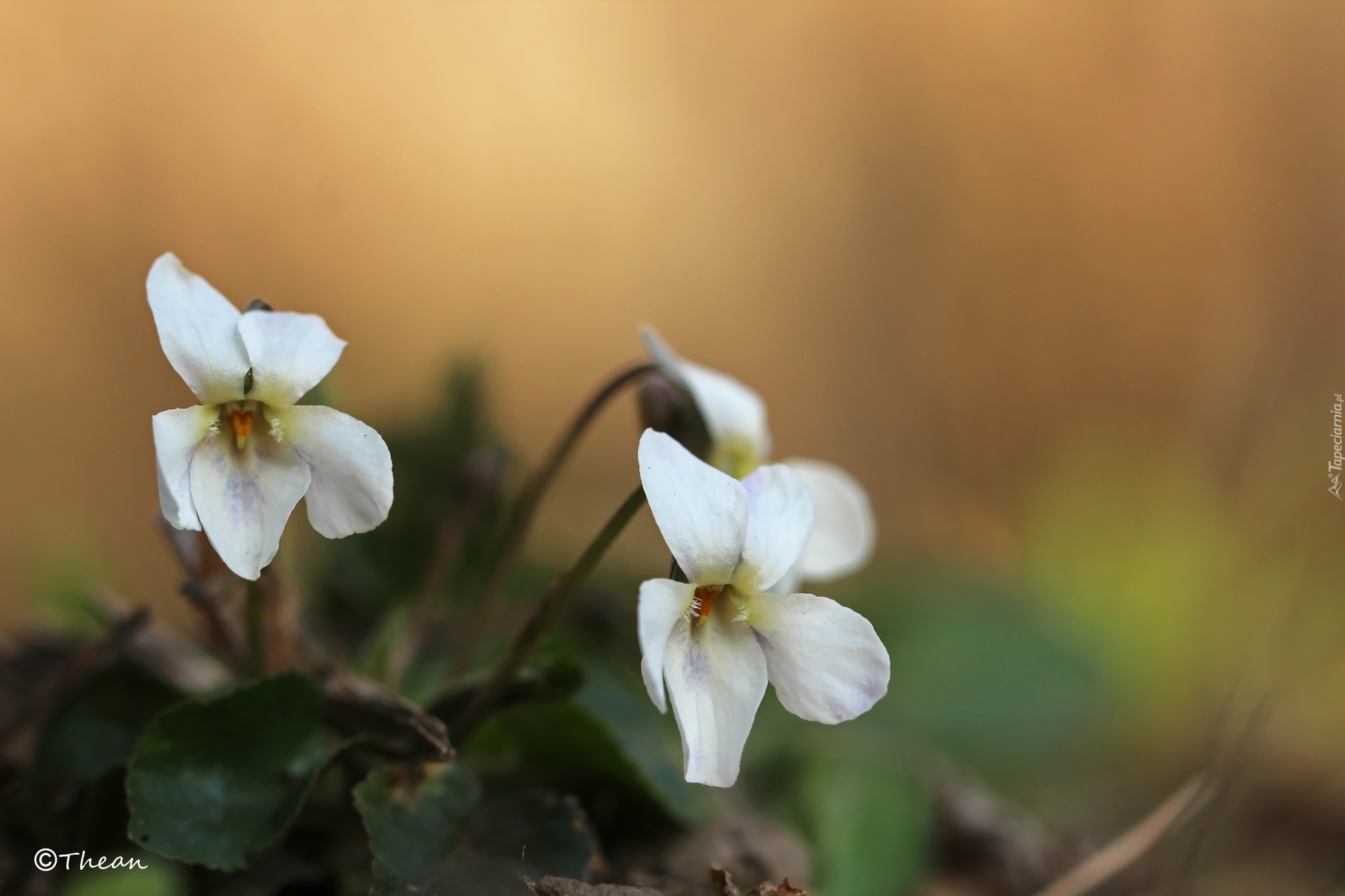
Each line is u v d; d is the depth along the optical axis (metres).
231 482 0.24
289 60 0.49
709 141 0.58
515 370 0.54
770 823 0.28
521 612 0.31
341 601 0.31
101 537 0.43
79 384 0.48
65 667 0.27
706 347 0.58
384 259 0.52
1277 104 0.57
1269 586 0.43
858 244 0.60
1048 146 0.59
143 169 0.47
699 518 0.24
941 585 0.37
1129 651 0.41
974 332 0.60
